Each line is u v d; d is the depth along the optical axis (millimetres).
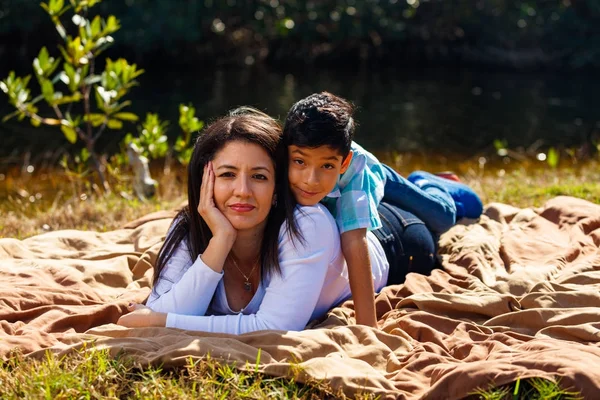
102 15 16203
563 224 4535
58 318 3209
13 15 15570
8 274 3664
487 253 4066
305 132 2947
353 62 19141
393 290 3645
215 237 3051
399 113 12781
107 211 5617
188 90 14461
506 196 5855
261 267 3131
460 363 2777
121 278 3871
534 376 2482
